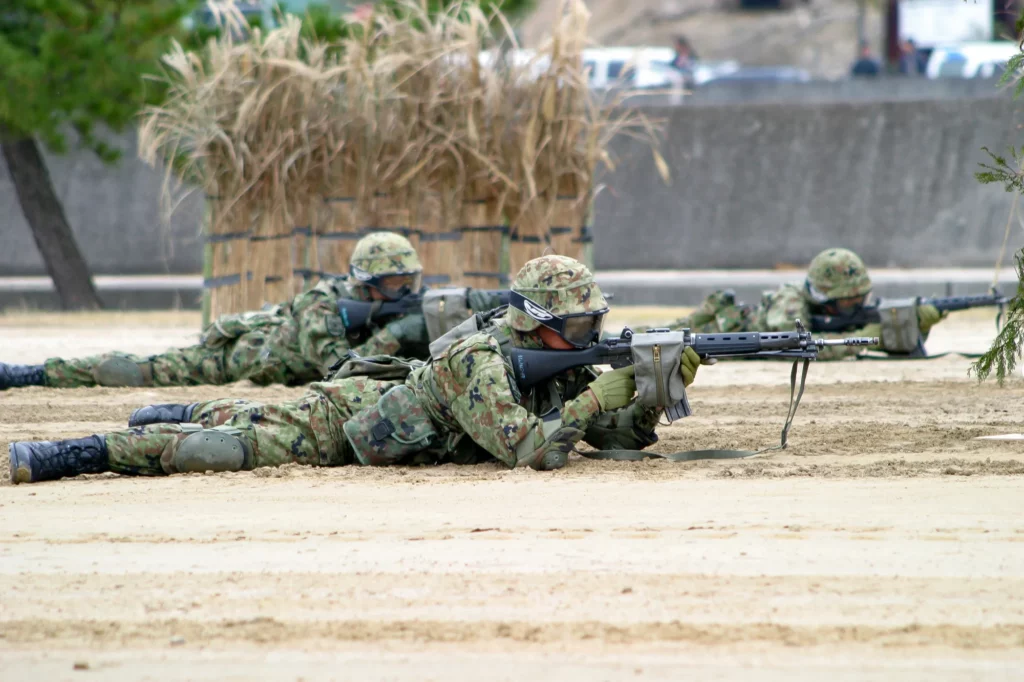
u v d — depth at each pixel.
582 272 26.41
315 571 18.56
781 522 20.98
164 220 59.75
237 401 28.86
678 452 28.12
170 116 61.34
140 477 26.72
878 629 15.63
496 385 26.41
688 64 135.62
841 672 14.34
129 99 77.88
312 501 23.55
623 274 100.25
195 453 26.75
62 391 41.25
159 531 21.28
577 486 24.47
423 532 20.88
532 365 26.34
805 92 115.44
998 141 102.81
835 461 27.03
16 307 87.62
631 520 21.38
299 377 41.84
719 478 25.16
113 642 15.72
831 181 104.31
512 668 14.66
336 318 40.38
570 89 57.72
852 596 16.88
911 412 35.06
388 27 58.09
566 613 16.42
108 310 85.69
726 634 15.56
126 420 35.59
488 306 37.84
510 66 57.72
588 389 26.41
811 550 19.17
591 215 59.12
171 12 76.19
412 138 57.34
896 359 47.66
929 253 100.81
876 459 27.23
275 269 58.31
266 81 56.84
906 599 16.70
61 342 56.12
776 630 15.66
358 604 16.97
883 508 21.89
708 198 104.81
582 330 26.47
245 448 27.30
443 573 18.31
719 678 14.24
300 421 27.66
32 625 16.34
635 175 105.69
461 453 27.78
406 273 39.31
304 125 56.62
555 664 14.75
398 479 25.70
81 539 20.77
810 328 48.28
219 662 15.02
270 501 23.62
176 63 58.31
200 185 57.75
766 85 116.38
